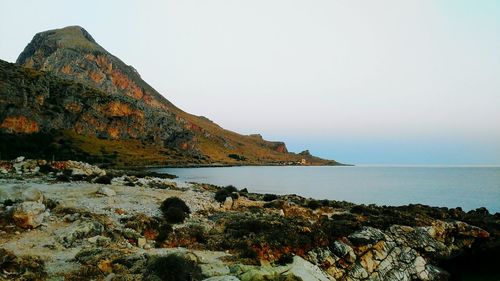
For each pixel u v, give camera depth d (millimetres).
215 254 21250
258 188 95250
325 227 29188
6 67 173125
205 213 32281
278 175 178500
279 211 36312
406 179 160000
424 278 28094
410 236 32031
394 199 76250
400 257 28953
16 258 15570
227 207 36719
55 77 199500
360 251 27266
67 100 184375
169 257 16359
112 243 20609
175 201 31312
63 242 19641
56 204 27000
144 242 21844
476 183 132750
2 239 19203
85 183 41281
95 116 194375
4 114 144750
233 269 17906
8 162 49500
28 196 25031
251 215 32156
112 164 153250
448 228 35469
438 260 31938
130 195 35938
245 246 22359
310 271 21016
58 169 49750
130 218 25141
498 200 76375
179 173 154750
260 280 16734
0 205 23500
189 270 16641
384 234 30406
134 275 15508
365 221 33531
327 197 77625
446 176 194375
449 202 72625
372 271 26344
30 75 180125
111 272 16188
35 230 21156
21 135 144875
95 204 29297
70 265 16625
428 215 41656
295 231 26484
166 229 24359
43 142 147375
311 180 142625
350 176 186875
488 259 34906
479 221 39875
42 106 169625
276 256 22000
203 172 170375
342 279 24172
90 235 21031
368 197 79562
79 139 171875
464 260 34375
